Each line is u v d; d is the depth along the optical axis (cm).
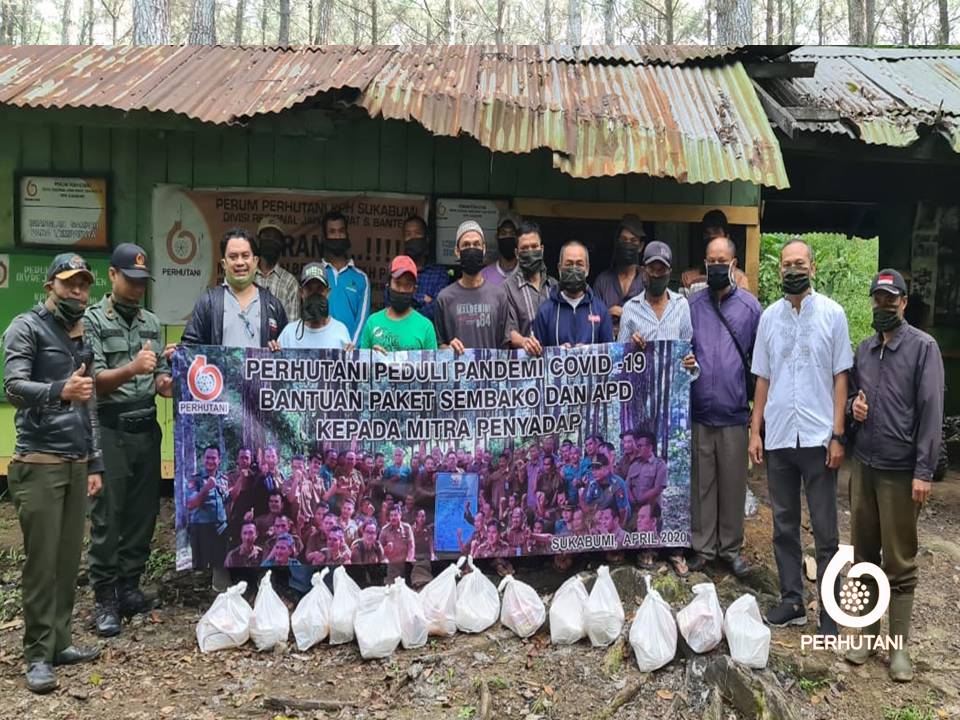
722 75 607
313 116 528
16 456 354
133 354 406
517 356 436
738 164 502
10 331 350
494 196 617
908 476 378
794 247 401
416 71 585
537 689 351
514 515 439
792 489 413
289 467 421
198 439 414
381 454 429
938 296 827
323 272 432
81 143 602
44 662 351
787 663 368
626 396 443
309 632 379
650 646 361
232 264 426
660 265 436
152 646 385
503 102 535
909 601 379
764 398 423
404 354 429
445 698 345
